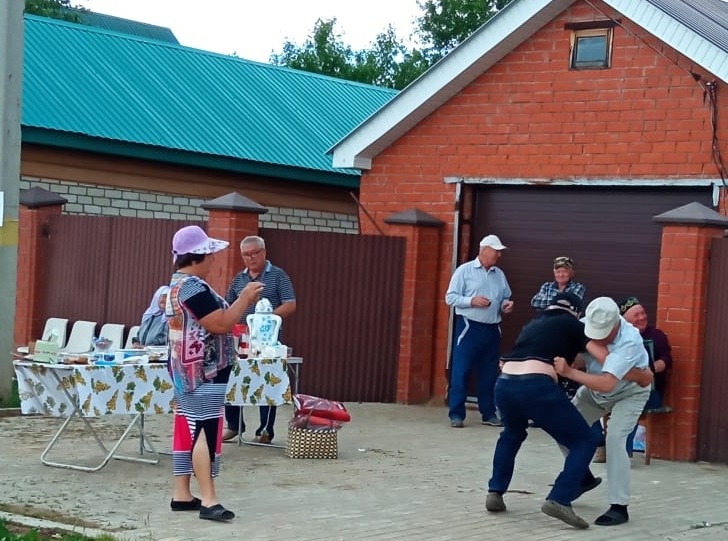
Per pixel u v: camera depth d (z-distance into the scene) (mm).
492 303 12719
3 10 12133
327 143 19453
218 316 7609
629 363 7945
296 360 10375
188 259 7809
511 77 13812
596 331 7906
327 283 14164
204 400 7688
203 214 17781
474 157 14148
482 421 12961
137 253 14703
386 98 22984
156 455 9930
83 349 14461
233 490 8742
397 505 8414
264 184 18531
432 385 14555
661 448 11102
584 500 9008
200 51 20859
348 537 7332
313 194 19266
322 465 9969
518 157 13758
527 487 9328
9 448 10211
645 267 12883
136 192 16922
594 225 13336
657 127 12609
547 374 7973
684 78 12375
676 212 11062
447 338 14422
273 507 8164
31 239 15438
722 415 10906
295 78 21891
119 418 12086
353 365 14289
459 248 14336
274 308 10930
